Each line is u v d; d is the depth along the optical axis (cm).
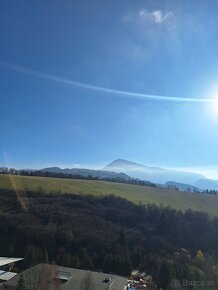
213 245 14712
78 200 17812
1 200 16350
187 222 16212
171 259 12862
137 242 14712
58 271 8794
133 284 10606
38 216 15362
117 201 18438
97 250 13488
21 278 7844
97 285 8738
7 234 13925
